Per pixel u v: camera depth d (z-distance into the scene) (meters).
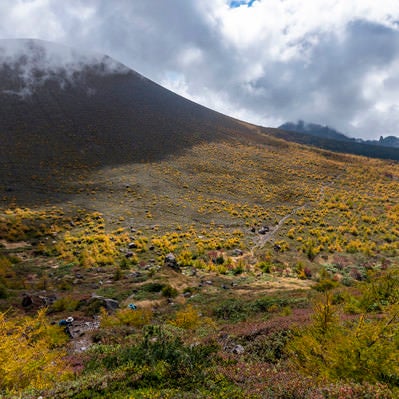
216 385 6.11
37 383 7.07
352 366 6.24
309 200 62.69
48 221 46.56
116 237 42.91
